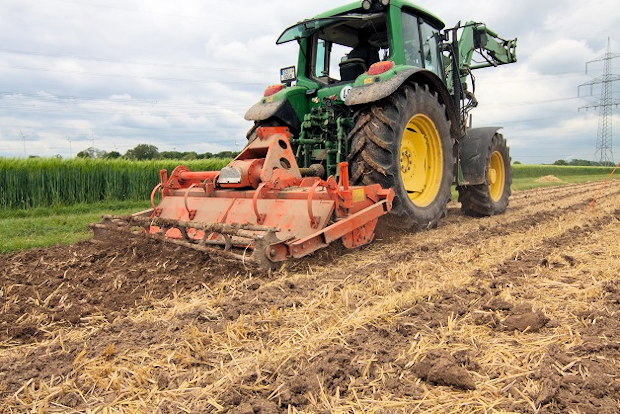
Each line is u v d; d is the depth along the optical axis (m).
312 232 3.78
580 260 4.04
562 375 2.01
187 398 1.93
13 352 2.48
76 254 4.62
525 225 6.14
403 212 4.95
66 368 2.21
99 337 2.60
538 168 34.97
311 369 2.09
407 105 4.98
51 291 3.52
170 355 2.29
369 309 2.83
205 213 4.61
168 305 3.13
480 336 2.45
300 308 2.92
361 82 4.89
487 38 7.89
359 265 3.98
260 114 5.73
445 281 3.39
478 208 7.18
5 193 10.41
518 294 3.12
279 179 4.20
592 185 17.78
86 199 11.76
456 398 1.88
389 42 5.41
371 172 4.90
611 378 1.97
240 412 1.78
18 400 1.95
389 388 1.96
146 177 12.69
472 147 6.83
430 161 5.67
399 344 2.35
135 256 4.36
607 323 2.55
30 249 5.10
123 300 3.27
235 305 2.97
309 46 6.22
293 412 1.81
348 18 5.46
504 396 1.89
